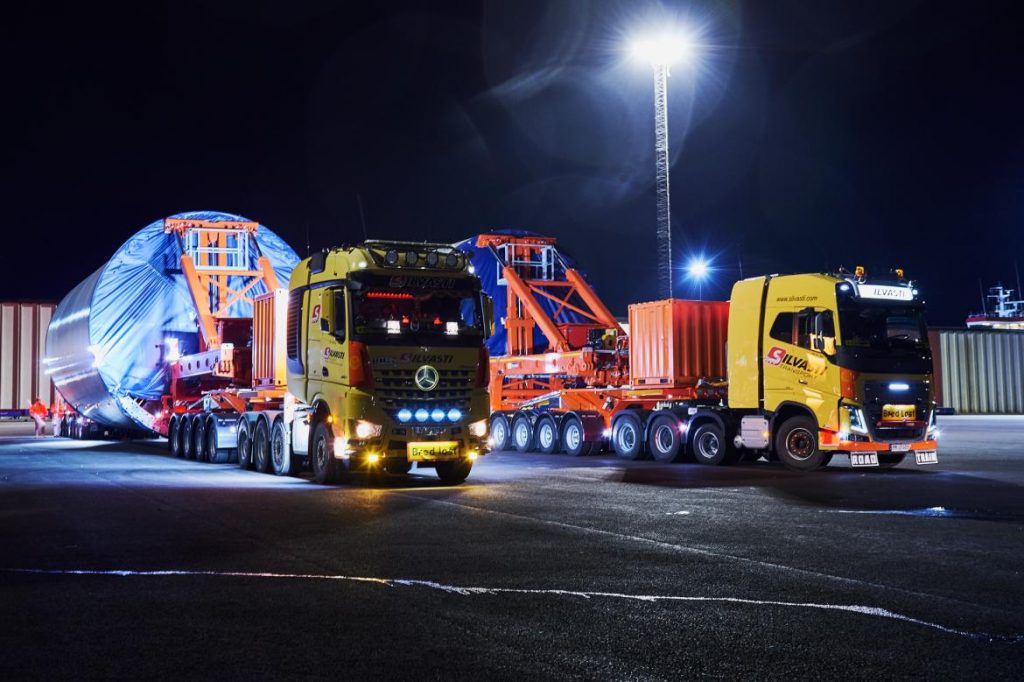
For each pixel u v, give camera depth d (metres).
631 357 22.34
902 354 17.34
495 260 27.47
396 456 15.28
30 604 6.97
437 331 15.66
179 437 24.16
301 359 17.27
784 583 7.54
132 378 25.78
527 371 25.06
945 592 7.20
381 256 15.70
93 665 5.46
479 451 15.88
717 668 5.33
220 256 26.75
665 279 34.16
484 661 5.47
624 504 12.61
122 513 12.02
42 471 19.20
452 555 8.81
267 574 7.99
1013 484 15.16
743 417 18.91
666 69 33.84
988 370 56.81
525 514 11.66
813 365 17.53
